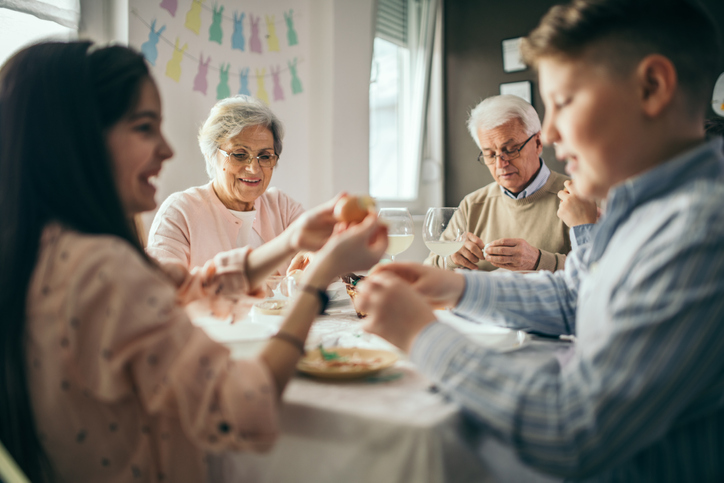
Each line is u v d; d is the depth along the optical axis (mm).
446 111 3834
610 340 521
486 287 934
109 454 640
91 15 2006
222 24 2400
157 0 2121
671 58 583
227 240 1898
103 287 567
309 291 671
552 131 652
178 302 975
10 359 619
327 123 2805
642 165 610
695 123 620
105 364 566
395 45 3645
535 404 533
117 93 673
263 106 1901
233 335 918
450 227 1561
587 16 590
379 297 660
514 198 2137
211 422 566
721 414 581
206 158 1944
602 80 589
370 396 651
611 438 500
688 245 503
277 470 664
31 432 635
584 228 1080
